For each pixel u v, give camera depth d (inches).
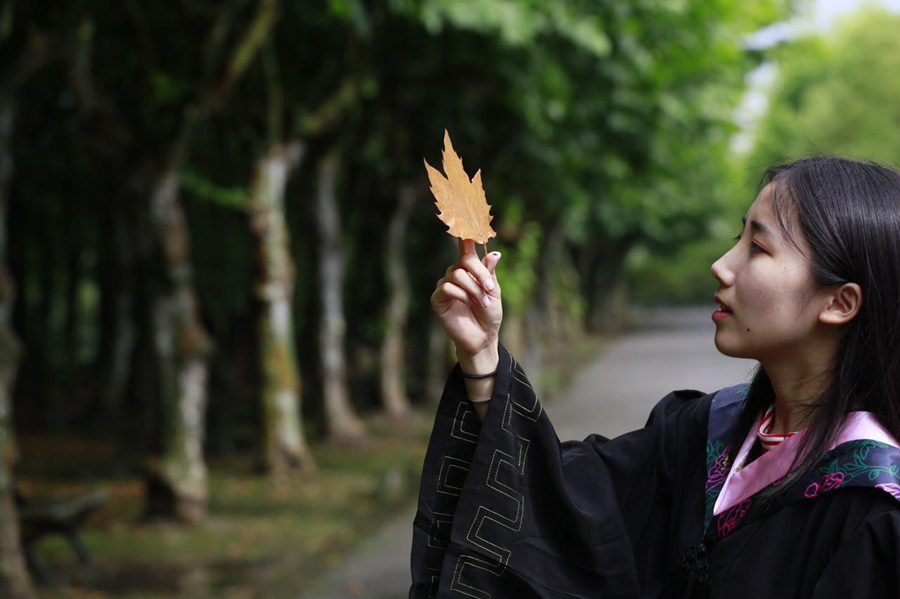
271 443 439.2
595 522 66.0
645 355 1155.9
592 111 490.3
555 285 1175.0
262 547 312.5
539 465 65.9
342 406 533.0
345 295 780.6
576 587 65.3
